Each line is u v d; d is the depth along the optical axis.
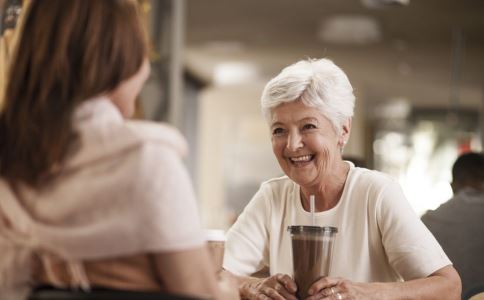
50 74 1.19
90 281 1.18
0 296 1.24
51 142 1.17
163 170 1.16
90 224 1.15
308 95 1.85
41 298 1.17
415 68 12.23
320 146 1.87
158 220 1.15
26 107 1.20
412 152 15.79
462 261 3.02
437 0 8.16
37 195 1.19
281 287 1.69
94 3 1.22
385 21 9.28
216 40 10.67
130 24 1.24
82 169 1.17
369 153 16.03
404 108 15.80
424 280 1.80
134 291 1.15
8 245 1.22
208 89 14.48
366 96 14.71
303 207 2.04
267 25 9.69
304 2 8.49
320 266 1.65
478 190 3.29
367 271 1.93
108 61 1.21
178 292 1.17
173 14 5.25
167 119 5.16
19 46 1.24
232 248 2.09
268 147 14.59
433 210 3.16
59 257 1.17
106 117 1.20
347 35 9.65
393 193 1.93
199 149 14.30
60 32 1.20
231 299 1.40
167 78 5.20
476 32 9.62
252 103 14.62
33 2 1.24
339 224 1.95
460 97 13.70
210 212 14.27
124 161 1.16
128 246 1.15
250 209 2.14
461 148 13.24
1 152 1.22
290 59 11.97
